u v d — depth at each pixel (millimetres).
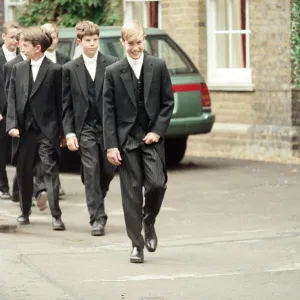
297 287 15898
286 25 32625
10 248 19297
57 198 21562
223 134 34594
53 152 21625
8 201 25719
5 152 25797
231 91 34406
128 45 17656
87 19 37500
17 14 40500
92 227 20891
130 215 17797
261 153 33594
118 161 17734
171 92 17797
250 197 25188
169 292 15680
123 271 17188
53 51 24484
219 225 21531
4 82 23391
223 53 35250
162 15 36312
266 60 33375
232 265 17562
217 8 35406
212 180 28359
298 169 30312
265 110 33469
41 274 16953
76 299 15305
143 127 17766
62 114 21391
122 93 17703
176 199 25141
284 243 19422
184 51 33875
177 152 32125
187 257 18328
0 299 15281
